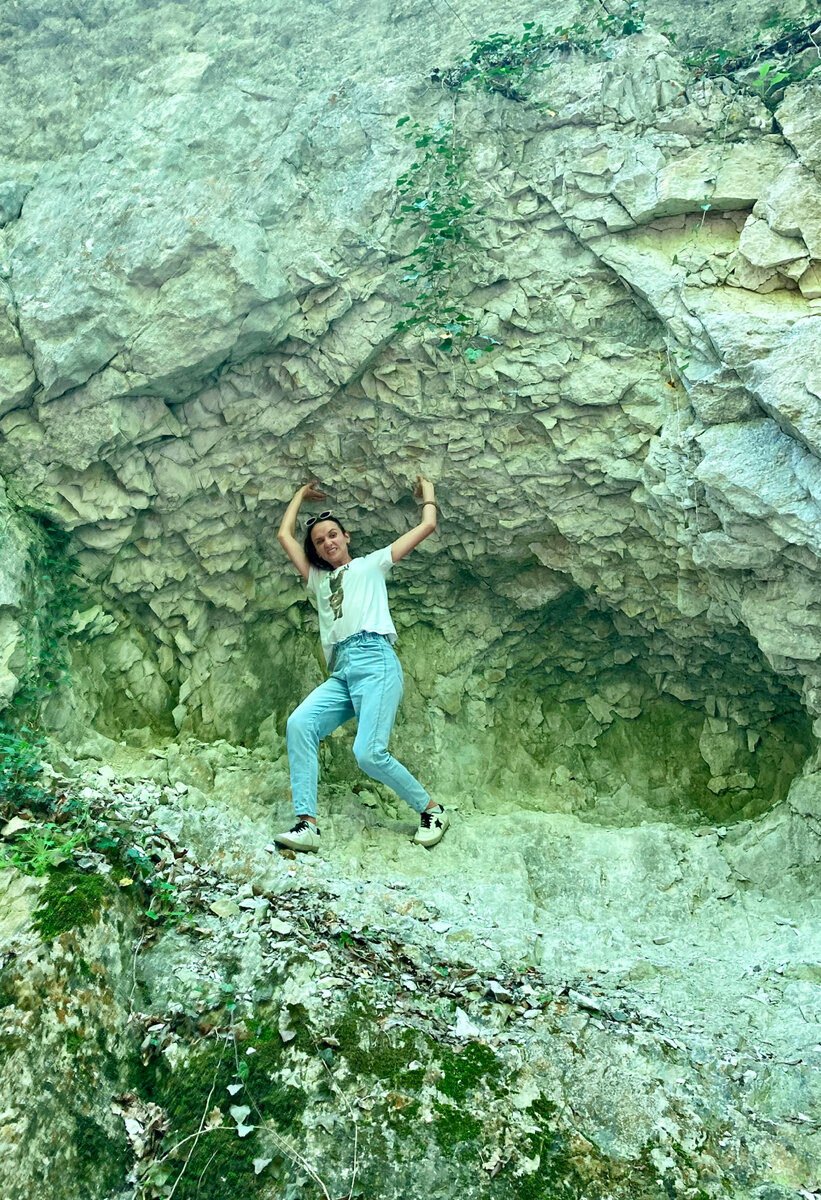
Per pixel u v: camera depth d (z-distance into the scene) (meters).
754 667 4.08
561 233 3.78
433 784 4.37
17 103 4.35
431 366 3.90
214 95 4.00
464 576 4.52
